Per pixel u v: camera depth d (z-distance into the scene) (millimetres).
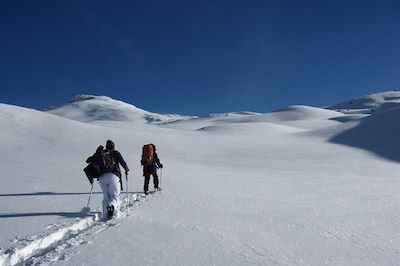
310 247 6883
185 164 28875
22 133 39094
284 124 147000
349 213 10125
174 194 12547
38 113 48188
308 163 31797
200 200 11461
